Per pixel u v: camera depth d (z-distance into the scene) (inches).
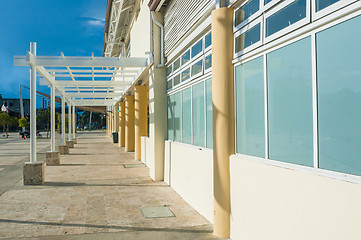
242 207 174.9
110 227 216.7
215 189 196.1
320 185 114.0
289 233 132.3
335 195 107.0
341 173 108.6
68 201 291.1
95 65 395.5
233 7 193.9
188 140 300.5
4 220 232.5
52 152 546.0
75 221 230.4
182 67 314.8
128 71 477.1
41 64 382.9
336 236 106.3
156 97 388.2
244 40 181.8
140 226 218.8
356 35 102.6
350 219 100.7
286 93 141.1
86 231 208.5
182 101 319.9
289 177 132.3
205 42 249.6
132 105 802.2
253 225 162.7
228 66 193.8
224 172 191.8
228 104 193.0
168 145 366.3
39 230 210.2
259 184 156.7
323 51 117.4
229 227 191.3
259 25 164.9
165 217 240.7
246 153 179.9
